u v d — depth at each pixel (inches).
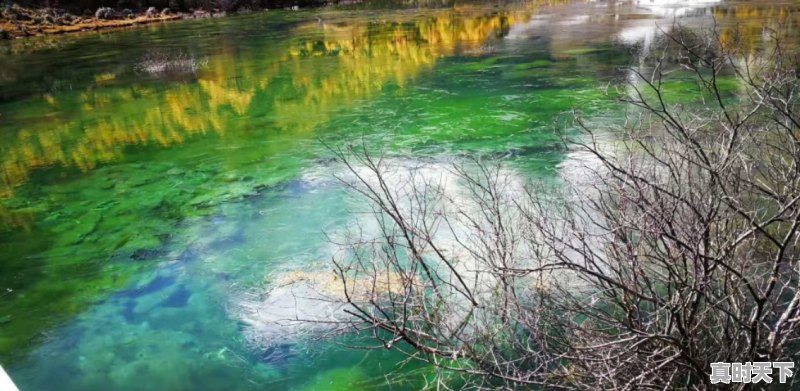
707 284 72.9
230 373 113.7
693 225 75.1
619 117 224.2
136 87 340.8
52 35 557.3
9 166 228.4
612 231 78.8
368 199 172.2
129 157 231.1
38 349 124.8
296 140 235.0
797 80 102.9
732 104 209.6
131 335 127.0
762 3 531.2
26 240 170.4
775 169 97.4
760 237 104.7
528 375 81.9
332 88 312.0
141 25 621.6
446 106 263.4
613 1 624.4
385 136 229.6
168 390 111.3
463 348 90.0
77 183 209.0
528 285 104.9
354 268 135.6
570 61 333.4
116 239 168.1
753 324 71.7
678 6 548.1
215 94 315.0
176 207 185.2
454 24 517.3
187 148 236.5
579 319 95.9
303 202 179.5
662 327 87.5
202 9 709.3
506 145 207.5
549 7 610.2
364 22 568.1
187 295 139.6
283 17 650.2
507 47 391.2
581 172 162.9
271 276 142.2
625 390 72.2
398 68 348.5
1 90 347.6
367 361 111.3
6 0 579.2
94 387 113.6
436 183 176.4
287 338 120.3
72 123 279.1
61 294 143.6
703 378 73.0
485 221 134.3
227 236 164.2
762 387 80.7
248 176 203.9
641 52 339.6
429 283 116.7
